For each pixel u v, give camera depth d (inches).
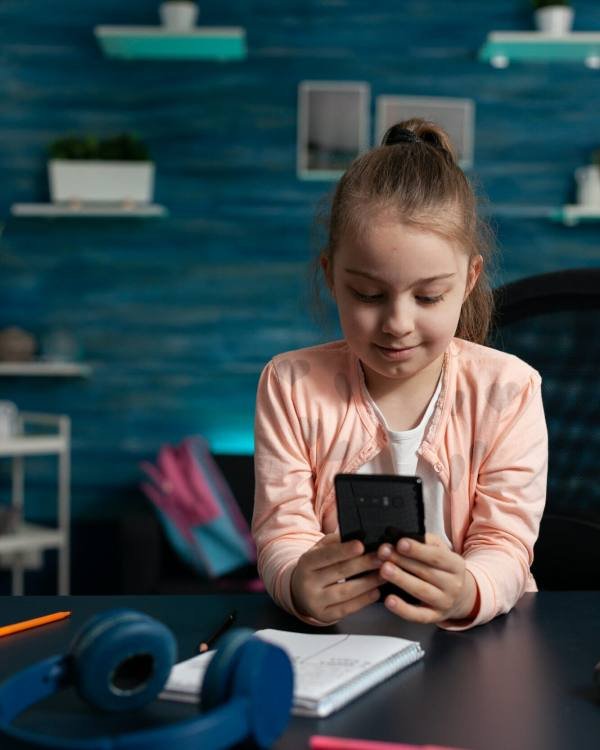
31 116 126.6
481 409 42.6
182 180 127.6
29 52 126.2
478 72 126.6
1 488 128.2
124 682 24.8
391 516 31.6
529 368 44.1
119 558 128.1
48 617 33.9
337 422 43.3
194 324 128.6
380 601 37.9
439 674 28.5
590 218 126.3
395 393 43.4
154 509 122.0
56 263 128.0
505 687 27.3
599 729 24.1
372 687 27.3
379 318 36.7
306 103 126.8
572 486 50.5
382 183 36.8
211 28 124.7
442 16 126.0
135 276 128.4
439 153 39.8
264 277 128.3
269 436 43.4
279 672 22.8
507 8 125.4
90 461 128.6
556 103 126.6
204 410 129.0
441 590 32.2
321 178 127.3
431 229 35.6
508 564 37.2
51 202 127.1
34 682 24.1
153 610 35.9
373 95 126.6
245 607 36.5
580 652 30.8
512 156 126.9
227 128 127.3
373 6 126.3
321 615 33.3
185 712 25.2
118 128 127.0
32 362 124.6
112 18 126.2
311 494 43.1
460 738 23.5
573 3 125.0
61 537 116.6
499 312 51.0
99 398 128.5
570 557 47.9
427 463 42.9
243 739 21.9
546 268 127.3
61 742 20.3
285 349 128.6
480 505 41.7
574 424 50.7
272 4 126.3
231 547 110.5
